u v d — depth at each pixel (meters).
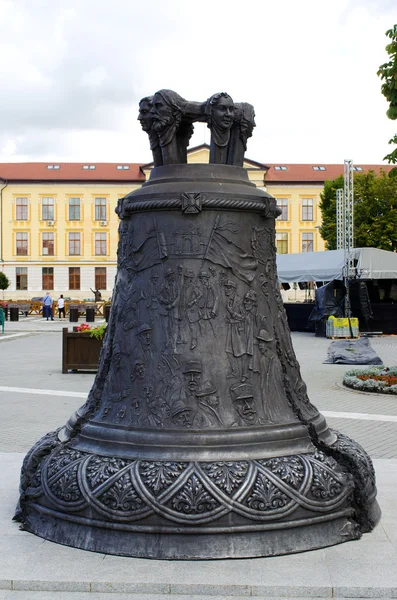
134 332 3.81
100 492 3.38
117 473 3.42
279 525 3.34
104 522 3.37
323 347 18.80
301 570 3.16
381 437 7.45
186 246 3.76
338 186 41.59
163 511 3.28
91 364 13.35
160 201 3.78
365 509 3.65
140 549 3.28
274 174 54.59
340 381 11.95
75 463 3.59
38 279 55.03
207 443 3.51
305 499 3.40
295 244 54.19
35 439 7.36
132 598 3.01
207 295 3.73
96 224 54.56
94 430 3.75
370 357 14.76
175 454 3.48
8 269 54.94
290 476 3.43
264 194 3.94
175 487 3.31
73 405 9.72
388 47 9.71
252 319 3.80
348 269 21.98
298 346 19.19
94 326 13.73
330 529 3.49
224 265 3.77
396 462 5.35
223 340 3.71
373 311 23.48
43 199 54.59
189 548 3.26
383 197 36.81
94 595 3.04
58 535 3.50
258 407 3.70
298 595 3.01
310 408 4.06
